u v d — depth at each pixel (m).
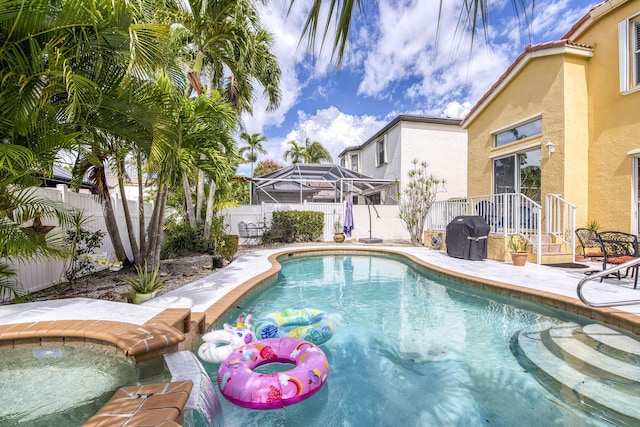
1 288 4.68
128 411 2.22
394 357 3.96
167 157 5.24
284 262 10.80
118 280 6.57
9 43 3.47
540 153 9.38
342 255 12.16
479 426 2.70
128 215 7.04
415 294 6.82
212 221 12.56
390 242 14.95
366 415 2.87
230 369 3.12
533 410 2.89
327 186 18.22
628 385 3.14
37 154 4.02
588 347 3.92
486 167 11.38
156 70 4.59
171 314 3.86
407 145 16.77
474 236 9.03
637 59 7.85
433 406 2.99
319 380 3.15
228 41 8.14
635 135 7.77
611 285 5.82
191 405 2.56
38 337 3.32
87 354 3.27
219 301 5.05
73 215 5.98
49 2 3.53
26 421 2.37
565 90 8.63
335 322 5.14
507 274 6.99
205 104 6.26
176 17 7.28
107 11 3.71
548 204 8.80
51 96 4.02
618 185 8.09
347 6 1.25
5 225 4.02
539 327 4.73
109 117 4.68
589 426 2.64
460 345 4.26
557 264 8.02
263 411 2.88
